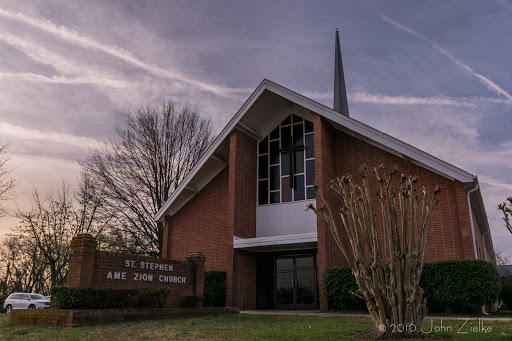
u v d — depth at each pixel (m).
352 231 7.58
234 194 18.11
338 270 14.75
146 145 29.27
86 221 27.11
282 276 18.48
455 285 12.91
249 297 17.94
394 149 16.00
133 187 28.25
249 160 19.58
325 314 13.53
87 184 27.86
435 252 15.21
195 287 13.68
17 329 8.70
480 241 21.45
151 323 9.90
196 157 30.58
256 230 19.05
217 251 19.83
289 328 9.27
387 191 7.43
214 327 9.39
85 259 10.03
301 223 18.11
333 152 18.14
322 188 16.27
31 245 28.27
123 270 11.10
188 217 21.17
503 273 23.47
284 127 19.94
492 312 16.17
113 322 9.83
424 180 16.14
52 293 9.71
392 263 7.14
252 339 7.52
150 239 27.94
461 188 15.23
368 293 7.45
